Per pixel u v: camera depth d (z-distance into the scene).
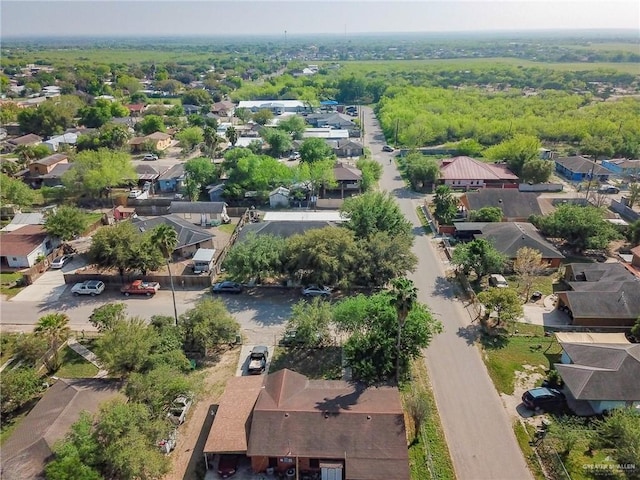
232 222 89.75
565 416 42.34
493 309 55.78
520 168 107.50
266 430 38.81
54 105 158.00
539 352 52.56
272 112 183.62
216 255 75.25
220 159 129.38
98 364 51.47
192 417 44.34
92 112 163.25
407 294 42.28
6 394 44.59
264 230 75.69
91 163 100.00
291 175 99.19
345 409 40.25
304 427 38.88
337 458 37.25
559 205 83.88
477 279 67.44
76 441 36.28
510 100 188.50
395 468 36.34
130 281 67.12
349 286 61.38
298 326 51.56
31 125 153.75
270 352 53.19
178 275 69.12
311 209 95.00
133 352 45.22
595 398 42.09
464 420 43.50
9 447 38.09
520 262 64.19
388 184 109.50
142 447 35.22
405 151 135.12
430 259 74.12
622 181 110.44
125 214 92.00
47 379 48.97
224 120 184.00
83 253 76.75
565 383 44.19
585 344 48.31
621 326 56.28
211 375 49.69
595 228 72.81
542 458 39.56
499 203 86.19
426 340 48.50
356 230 69.31
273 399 41.72
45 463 36.31
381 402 41.50
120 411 36.47
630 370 43.56
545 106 174.75
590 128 139.12
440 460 39.44
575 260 73.12
